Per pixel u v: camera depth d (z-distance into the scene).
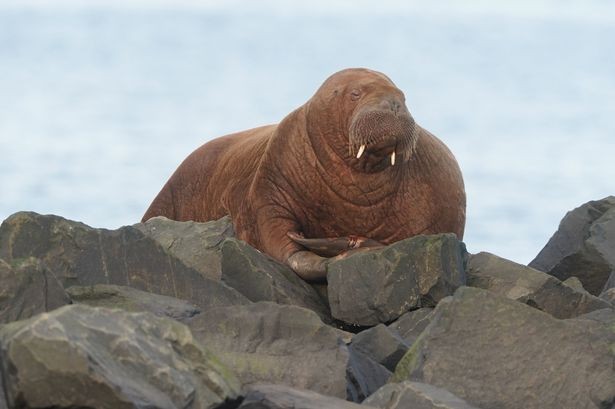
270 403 27.50
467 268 40.25
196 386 26.83
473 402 30.23
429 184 45.06
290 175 45.16
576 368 30.66
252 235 46.03
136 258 36.69
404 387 28.31
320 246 43.56
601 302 38.84
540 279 39.34
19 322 25.95
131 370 26.16
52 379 25.00
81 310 26.45
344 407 27.67
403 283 38.19
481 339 30.95
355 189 44.19
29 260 31.81
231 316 31.11
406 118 41.62
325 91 44.38
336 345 30.86
